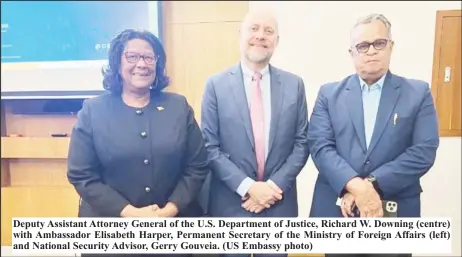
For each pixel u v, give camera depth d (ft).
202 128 3.32
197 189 3.12
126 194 2.98
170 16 3.71
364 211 2.96
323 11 3.54
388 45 2.94
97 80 3.83
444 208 3.49
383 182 2.86
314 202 3.26
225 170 3.21
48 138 4.06
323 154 3.02
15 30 3.90
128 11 3.72
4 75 3.97
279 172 3.21
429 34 3.39
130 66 2.86
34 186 4.08
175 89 3.48
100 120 2.86
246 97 3.22
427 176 3.57
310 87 3.50
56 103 3.95
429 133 2.87
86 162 2.88
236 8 3.67
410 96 2.89
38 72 3.92
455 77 3.39
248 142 3.19
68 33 3.84
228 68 3.41
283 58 3.59
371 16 2.99
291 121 3.22
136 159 2.84
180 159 3.01
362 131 2.93
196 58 3.54
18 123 4.17
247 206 3.25
